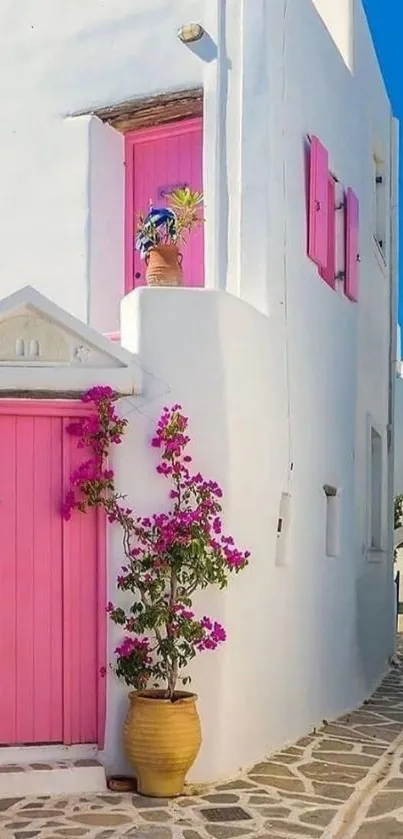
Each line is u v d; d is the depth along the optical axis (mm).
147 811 6434
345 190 11086
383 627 13398
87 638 7227
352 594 11195
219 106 8688
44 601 7234
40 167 9570
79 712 7180
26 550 7234
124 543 7145
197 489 7133
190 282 9016
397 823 6441
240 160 8508
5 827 6078
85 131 9391
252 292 8367
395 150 14562
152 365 7285
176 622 6883
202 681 7227
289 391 8914
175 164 9508
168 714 6680
